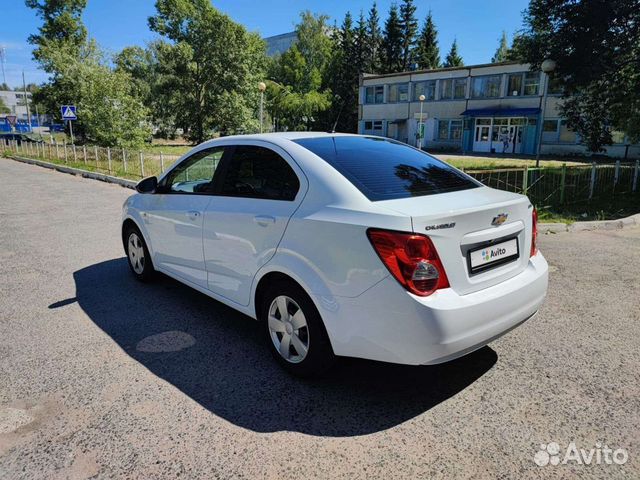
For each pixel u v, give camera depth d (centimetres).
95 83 2245
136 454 234
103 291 479
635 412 268
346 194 275
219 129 4222
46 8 3825
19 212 971
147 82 4922
